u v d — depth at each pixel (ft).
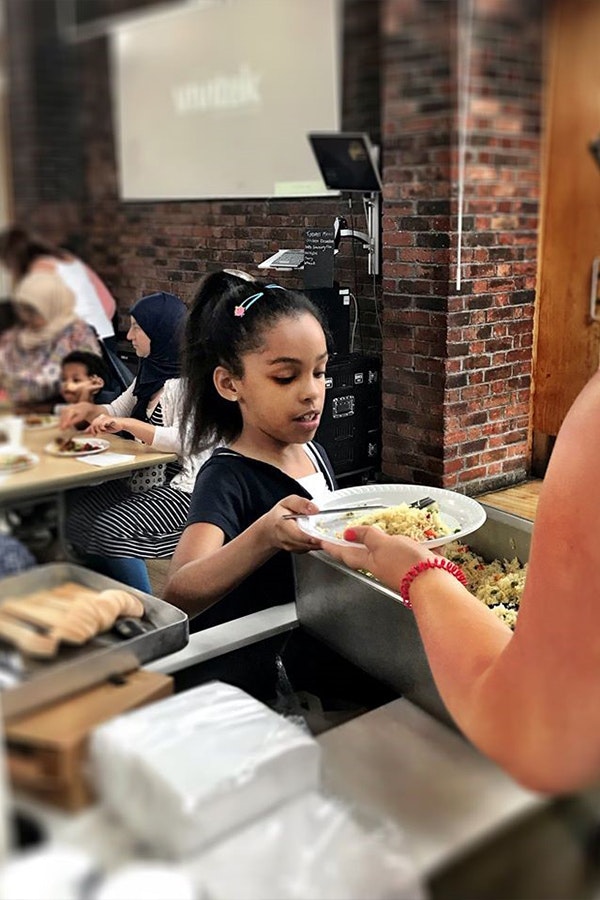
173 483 3.12
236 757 2.00
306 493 3.51
